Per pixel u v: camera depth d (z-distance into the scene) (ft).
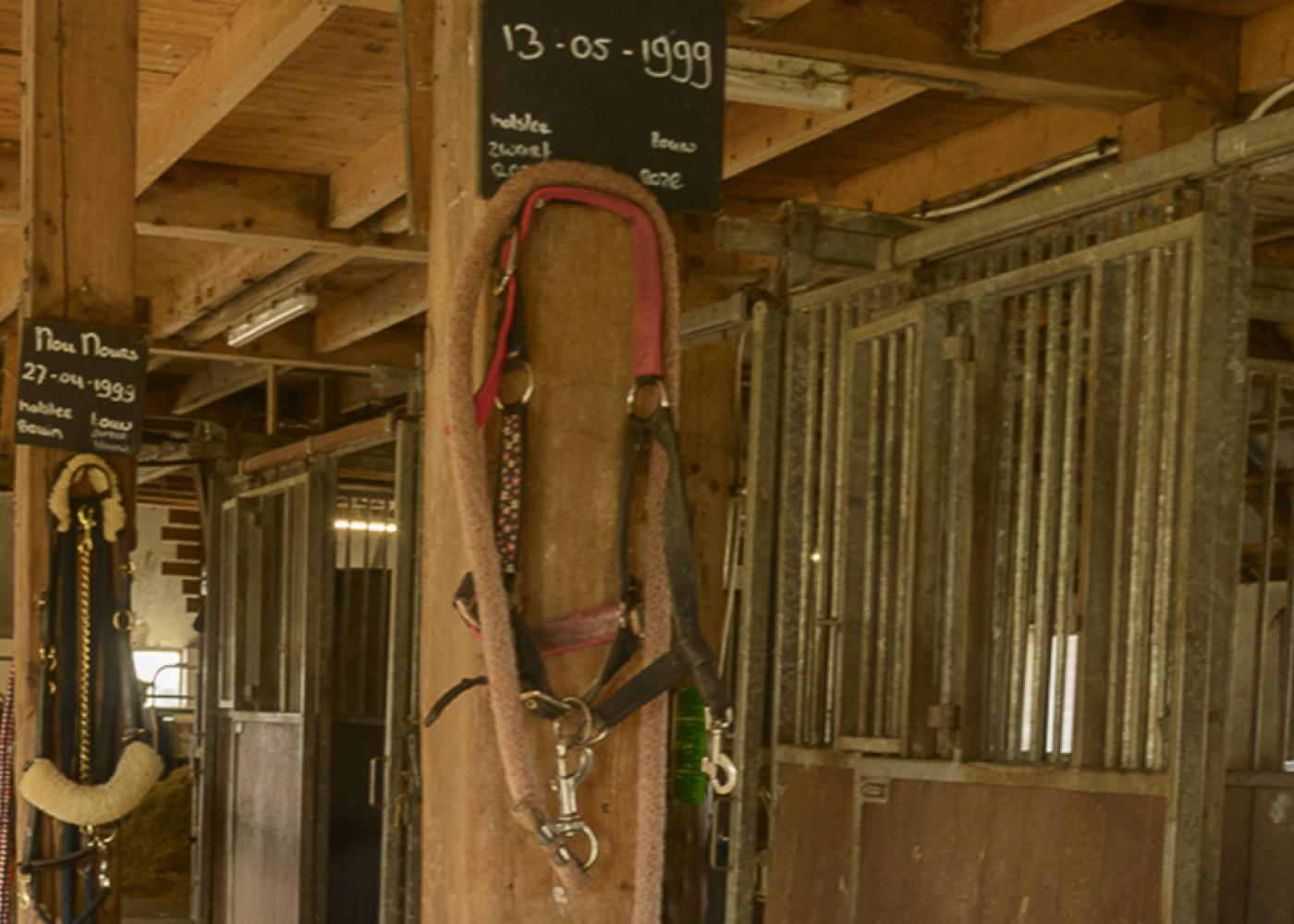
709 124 5.09
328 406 33.42
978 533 12.64
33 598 11.87
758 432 15.31
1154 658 10.88
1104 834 10.92
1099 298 11.58
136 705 11.69
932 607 13.28
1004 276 12.55
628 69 5.03
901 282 14.12
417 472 21.58
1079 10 12.78
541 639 4.62
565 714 4.50
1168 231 10.90
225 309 27.12
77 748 11.65
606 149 5.01
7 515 38.29
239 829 26.71
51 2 12.05
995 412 12.82
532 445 4.68
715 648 18.42
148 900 31.96
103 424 12.00
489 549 4.40
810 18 13.43
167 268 27.37
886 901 13.00
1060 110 17.29
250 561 27.48
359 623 26.78
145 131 18.78
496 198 4.58
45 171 11.98
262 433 33.83
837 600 14.49
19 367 11.78
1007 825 11.84
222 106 16.52
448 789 4.87
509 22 4.95
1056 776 11.37
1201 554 10.44
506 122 4.95
